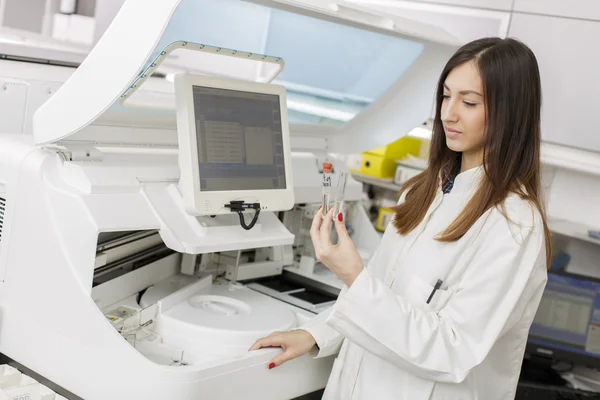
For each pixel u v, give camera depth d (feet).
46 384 4.53
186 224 4.63
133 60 3.91
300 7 4.29
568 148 8.44
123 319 4.49
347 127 6.81
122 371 4.11
